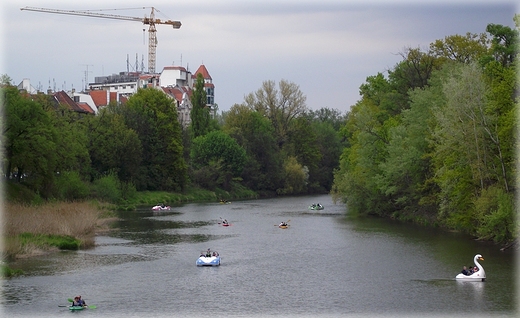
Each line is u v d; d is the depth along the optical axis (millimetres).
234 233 78438
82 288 46000
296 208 120500
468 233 72938
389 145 91125
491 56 79250
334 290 45562
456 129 65125
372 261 56750
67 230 66750
